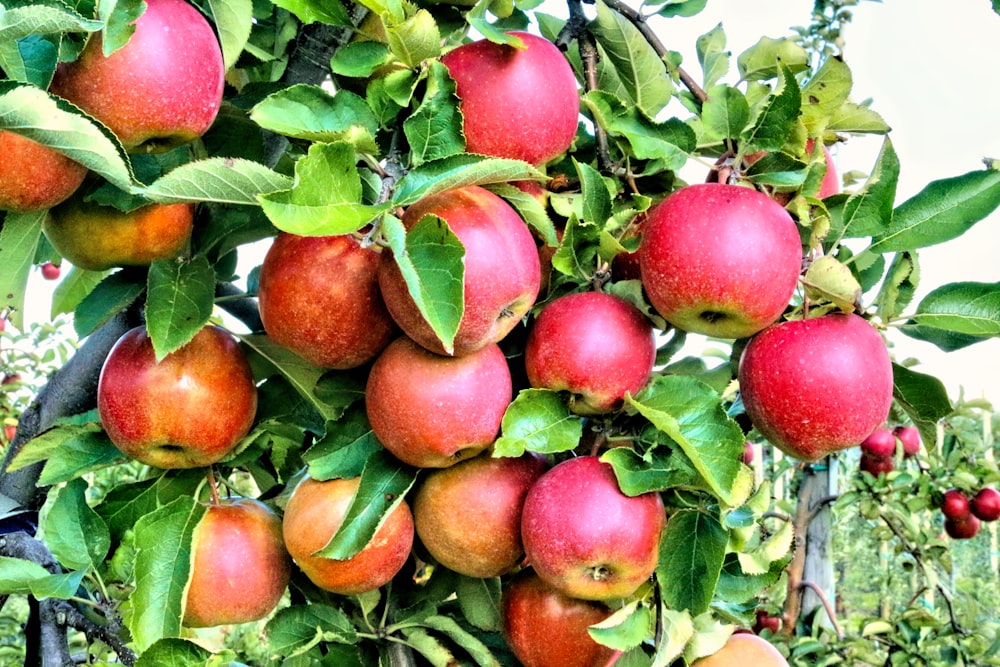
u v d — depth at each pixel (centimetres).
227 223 180
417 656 199
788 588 425
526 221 167
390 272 144
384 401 159
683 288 155
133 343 178
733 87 167
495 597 190
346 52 160
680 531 159
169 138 153
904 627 479
